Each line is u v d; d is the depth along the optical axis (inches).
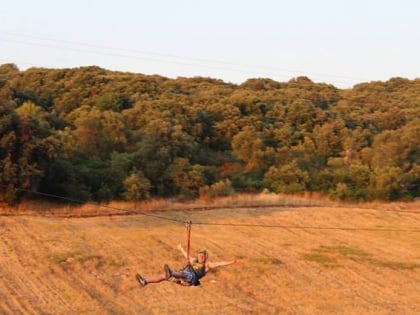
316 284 1284.4
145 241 1542.8
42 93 2807.6
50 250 1387.8
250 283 1263.5
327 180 2299.5
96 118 2130.9
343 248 1600.6
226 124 2642.7
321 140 2655.0
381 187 2267.5
